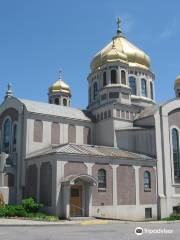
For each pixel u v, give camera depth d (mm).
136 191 41594
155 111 46469
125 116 49594
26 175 42062
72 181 34875
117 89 51594
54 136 46562
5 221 29875
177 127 48250
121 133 47719
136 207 41031
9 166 43312
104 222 32250
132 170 41875
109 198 39000
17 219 31922
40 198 38219
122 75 53188
